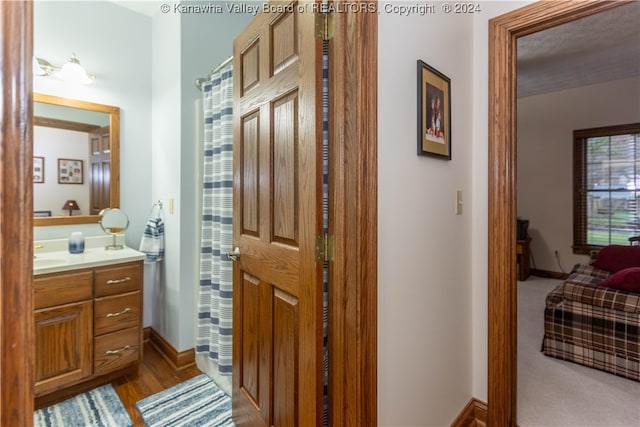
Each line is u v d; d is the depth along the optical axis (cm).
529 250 468
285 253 128
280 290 134
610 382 211
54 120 227
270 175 137
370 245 106
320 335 113
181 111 227
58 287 182
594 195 434
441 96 142
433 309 141
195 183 234
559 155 455
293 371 125
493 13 162
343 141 107
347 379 108
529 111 477
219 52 243
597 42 296
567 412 181
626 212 413
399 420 123
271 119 136
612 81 413
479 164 168
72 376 188
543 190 469
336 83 108
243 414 161
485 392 170
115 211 245
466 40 164
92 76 238
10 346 42
